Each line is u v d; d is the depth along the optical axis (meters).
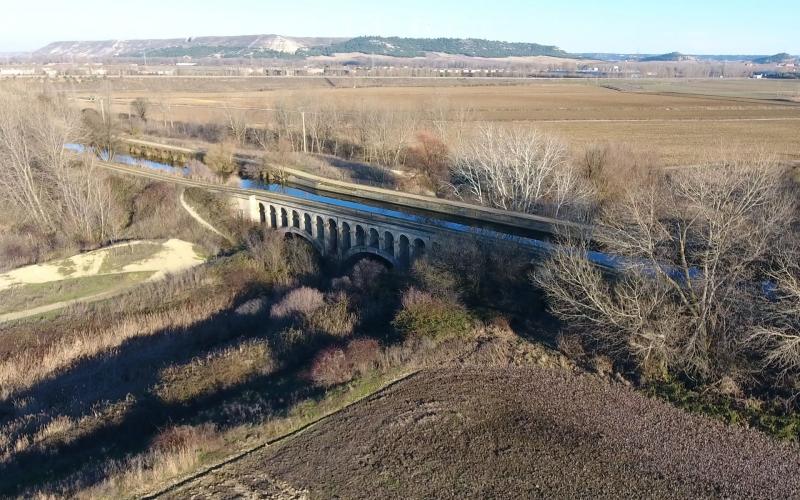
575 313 48.81
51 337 60.53
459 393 43.62
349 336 51.88
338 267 74.56
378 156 120.81
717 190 46.38
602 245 59.12
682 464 36.59
